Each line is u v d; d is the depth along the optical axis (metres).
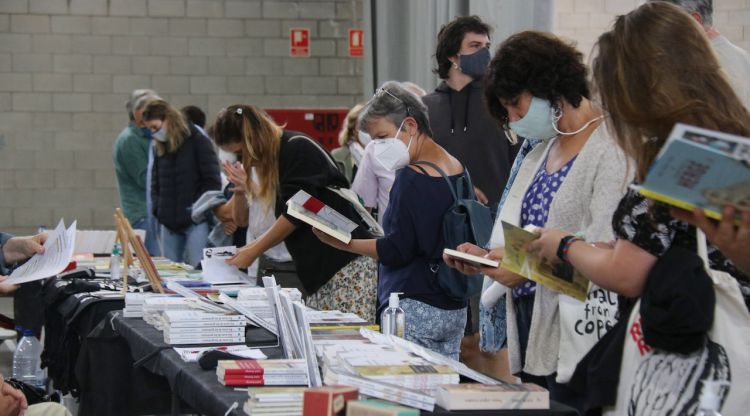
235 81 11.42
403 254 3.84
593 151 2.82
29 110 11.08
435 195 3.82
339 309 4.65
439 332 3.88
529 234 2.48
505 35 6.57
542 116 2.93
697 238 2.19
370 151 5.32
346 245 3.94
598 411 2.43
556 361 2.86
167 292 4.73
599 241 2.70
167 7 11.27
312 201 3.88
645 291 2.21
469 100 5.25
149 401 3.95
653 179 1.87
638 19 2.21
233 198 6.13
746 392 2.12
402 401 2.32
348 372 2.47
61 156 11.15
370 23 10.30
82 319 4.58
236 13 11.38
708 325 2.14
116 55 11.20
